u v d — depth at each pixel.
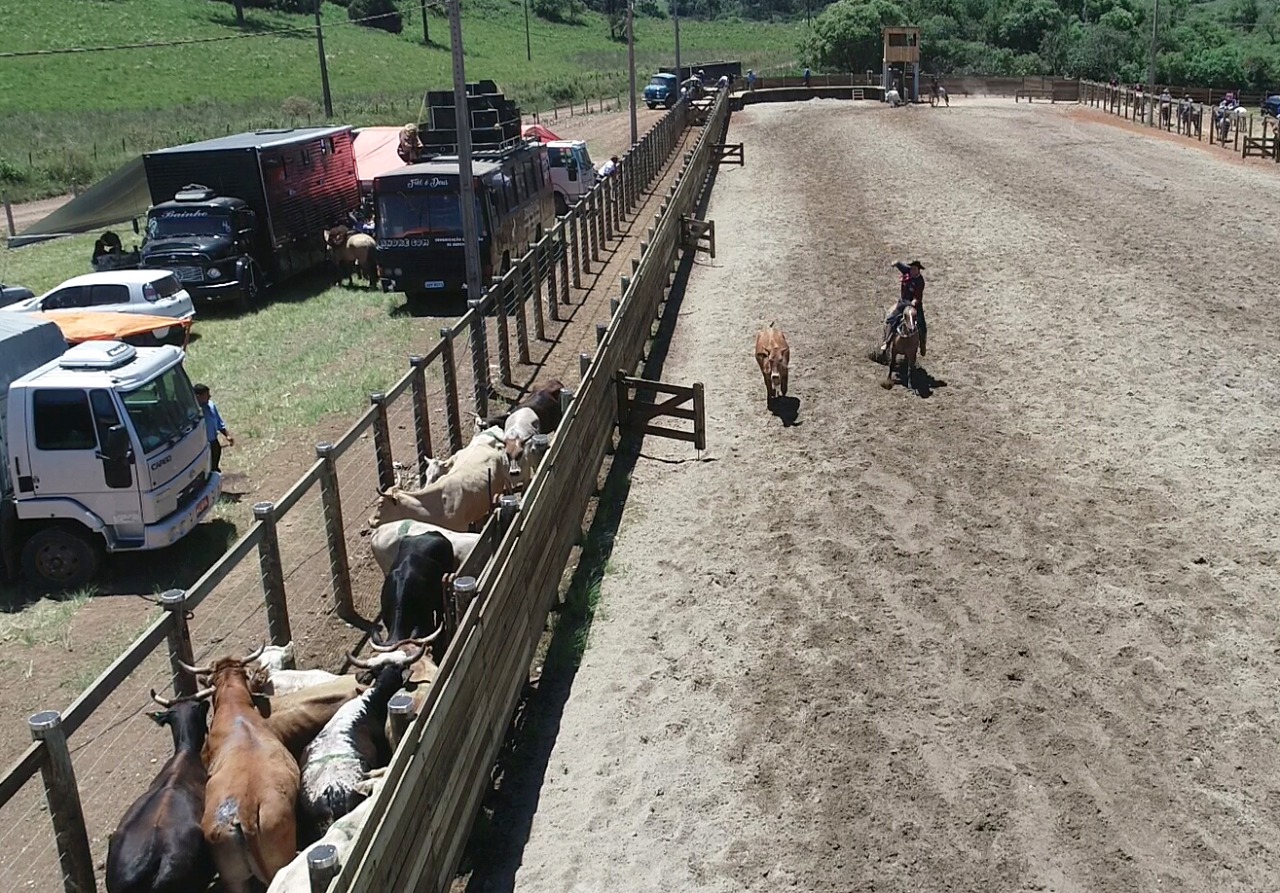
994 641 11.23
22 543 12.53
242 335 22.91
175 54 75.94
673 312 23.41
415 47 95.06
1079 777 9.26
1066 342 21.16
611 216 31.38
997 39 100.44
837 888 8.06
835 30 88.12
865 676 10.62
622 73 97.38
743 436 16.78
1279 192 35.84
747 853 8.41
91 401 12.02
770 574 12.57
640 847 8.48
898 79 71.56
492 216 24.06
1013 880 8.16
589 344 21.03
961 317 22.91
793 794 9.03
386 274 23.80
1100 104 67.25
